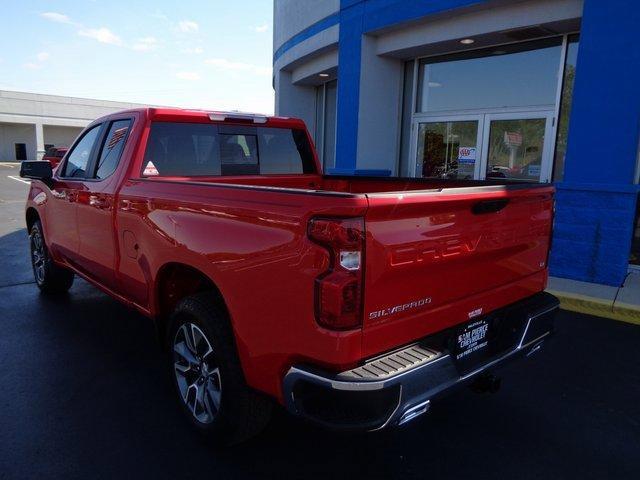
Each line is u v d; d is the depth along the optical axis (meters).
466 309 2.75
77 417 3.39
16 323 5.11
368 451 3.06
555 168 8.32
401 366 2.29
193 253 2.89
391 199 2.17
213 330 2.82
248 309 2.53
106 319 5.26
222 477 2.80
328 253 2.14
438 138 9.98
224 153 4.42
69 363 4.21
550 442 3.19
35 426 3.27
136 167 3.82
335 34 10.66
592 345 4.79
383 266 2.22
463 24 8.36
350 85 10.08
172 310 3.50
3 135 45.38
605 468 2.94
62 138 48.59
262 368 2.51
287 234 2.30
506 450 3.09
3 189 20.66
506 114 8.82
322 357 2.21
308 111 15.03
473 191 2.54
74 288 6.40
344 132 10.36
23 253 8.59
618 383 4.02
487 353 2.95
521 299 3.24
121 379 3.94
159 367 4.16
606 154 6.34
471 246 2.65
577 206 6.56
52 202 5.16
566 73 8.05
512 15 7.74
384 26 9.14
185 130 4.13
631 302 5.70
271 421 3.38
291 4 12.90
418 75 10.16
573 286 6.38
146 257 3.42
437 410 3.56
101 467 2.87
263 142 4.72
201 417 3.11
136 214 3.50
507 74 8.82
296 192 2.27
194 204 2.90
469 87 9.41
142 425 3.30
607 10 6.10
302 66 13.50
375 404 2.19
